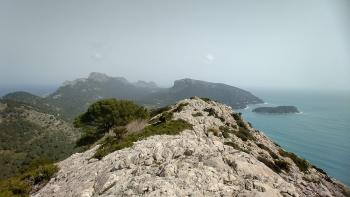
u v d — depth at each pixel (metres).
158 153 19.56
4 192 24.95
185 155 18.70
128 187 14.76
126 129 42.25
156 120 50.81
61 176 26.84
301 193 19.22
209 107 56.84
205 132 41.03
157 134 35.72
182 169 15.35
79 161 31.45
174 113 50.25
